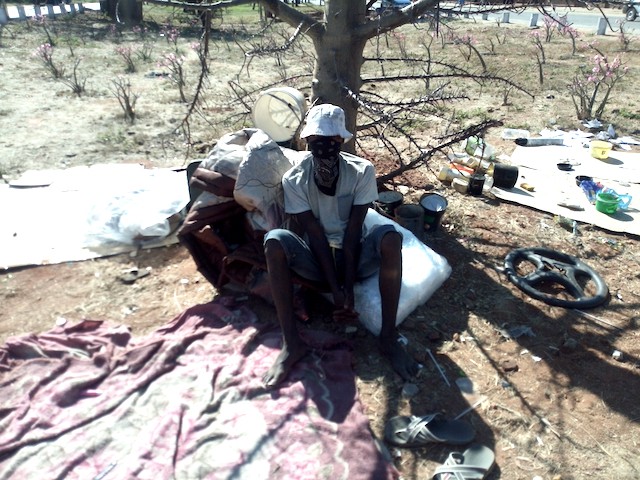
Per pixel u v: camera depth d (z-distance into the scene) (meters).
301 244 2.84
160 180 4.75
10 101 7.79
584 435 2.53
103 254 3.93
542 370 2.91
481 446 2.42
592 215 4.64
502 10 3.57
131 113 6.98
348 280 2.87
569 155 6.10
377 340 3.09
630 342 3.13
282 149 3.58
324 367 2.82
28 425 2.46
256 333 3.04
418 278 3.33
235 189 3.14
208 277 3.53
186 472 2.25
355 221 2.92
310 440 2.40
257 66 10.79
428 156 4.32
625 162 5.94
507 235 4.29
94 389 2.69
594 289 3.62
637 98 8.54
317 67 4.06
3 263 3.78
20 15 16.89
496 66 10.82
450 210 4.65
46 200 4.61
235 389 2.67
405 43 13.35
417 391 2.74
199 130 6.62
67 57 11.37
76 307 3.39
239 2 3.53
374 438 2.46
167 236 4.13
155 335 3.06
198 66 10.62
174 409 2.53
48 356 2.89
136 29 15.04
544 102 8.21
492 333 3.19
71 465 2.28
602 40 14.07
